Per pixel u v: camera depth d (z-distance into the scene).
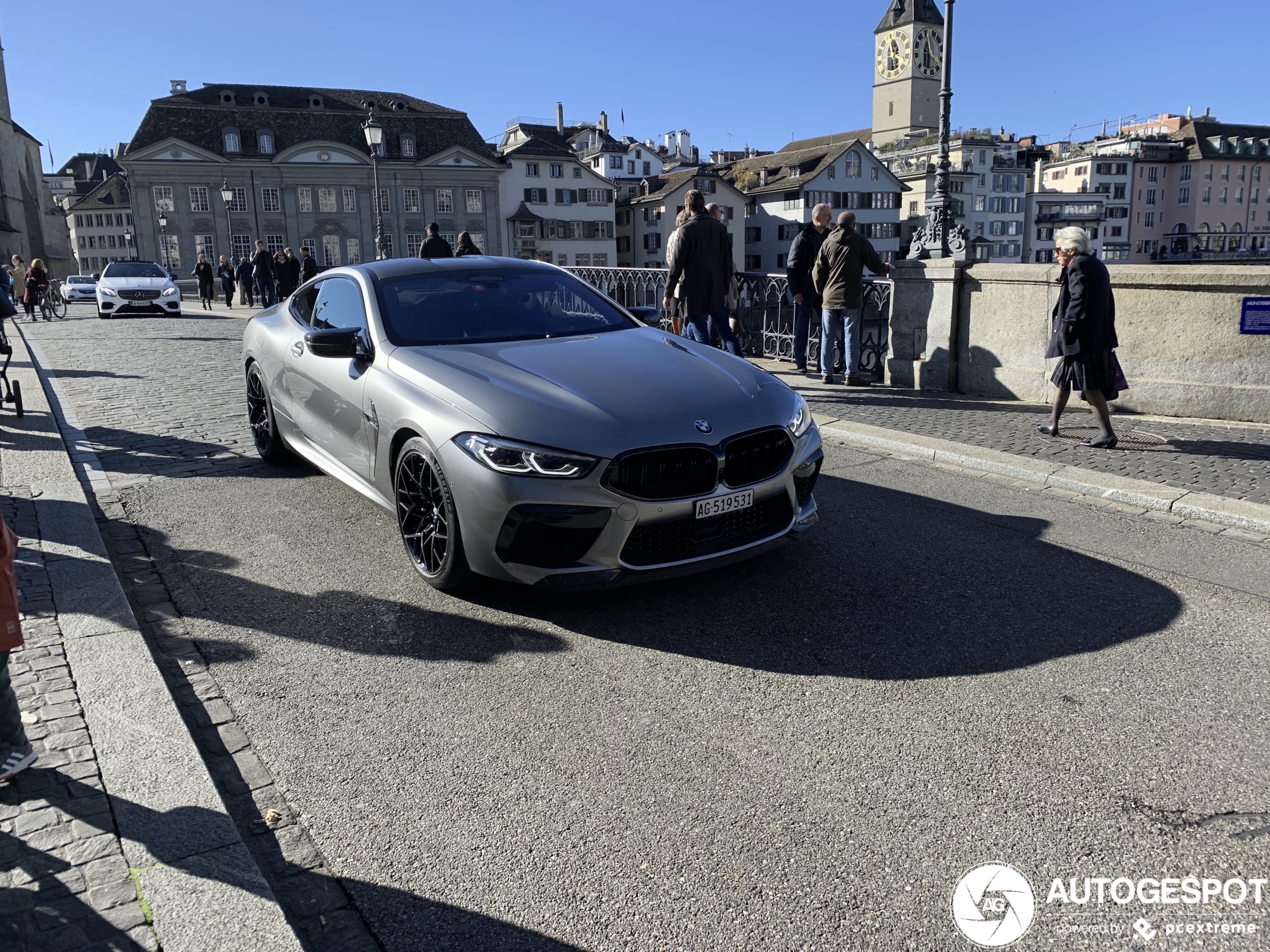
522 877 2.46
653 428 3.88
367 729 3.20
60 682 3.29
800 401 4.48
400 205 80.50
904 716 3.22
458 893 2.41
